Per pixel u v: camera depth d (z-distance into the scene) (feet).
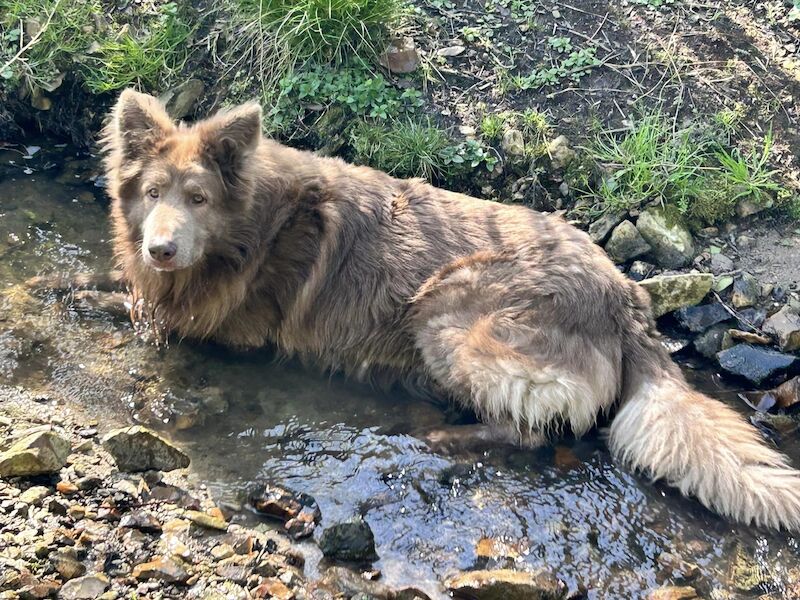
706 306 5.32
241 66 6.46
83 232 5.61
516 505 4.17
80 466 3.98
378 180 5.13
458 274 4.80
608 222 5.75
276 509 3.97
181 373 4.81
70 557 3.51
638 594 3.77
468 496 4.21
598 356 4.60
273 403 4.69
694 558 3.97
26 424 4.18
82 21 6.61
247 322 5.01
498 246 4.85
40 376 4.58
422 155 5.94
